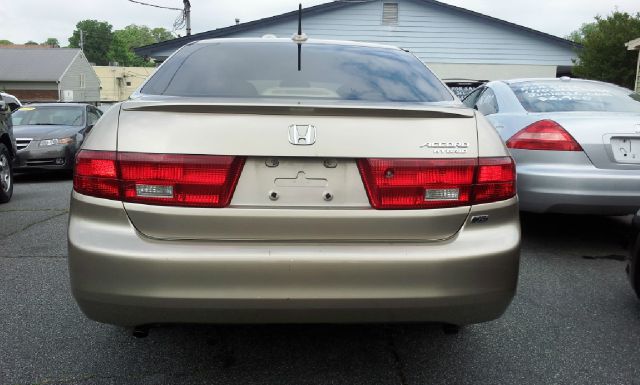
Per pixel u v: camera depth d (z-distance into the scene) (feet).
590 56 61.11
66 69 163.73
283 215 7.06
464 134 7.56
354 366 8.96
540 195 14.11
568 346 9.70
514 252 7.52
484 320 7.55
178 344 9.67
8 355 9.14
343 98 8.75
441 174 7.32
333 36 64.95
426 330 10.34
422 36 65.16
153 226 7.05
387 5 64.44
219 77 9.14
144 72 224.94
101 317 7.20
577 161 13.91
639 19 60.08
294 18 64.13
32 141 31.71
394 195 7.24
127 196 7.09
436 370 8.84
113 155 7.14
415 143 7.34
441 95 9.29
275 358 9.20
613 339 9.98
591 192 13.70
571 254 15.25
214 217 7.02
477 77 65.67
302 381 8.46
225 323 7.16
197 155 7.06
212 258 6.90
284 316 7.11
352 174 7.25
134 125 7.25
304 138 7.13
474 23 64.59
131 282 6.93
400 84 9.36
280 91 8.85
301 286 7.00
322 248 7.07
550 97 16.44
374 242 7.21
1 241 16.57
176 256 6.89
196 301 6.94
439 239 7.33
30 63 164.66
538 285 12.76
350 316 7.16
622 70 59.26
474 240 7.36
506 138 15.35
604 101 16.19
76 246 7.10
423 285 7.12
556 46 64.59
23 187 29.58
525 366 8.98
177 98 8.30
